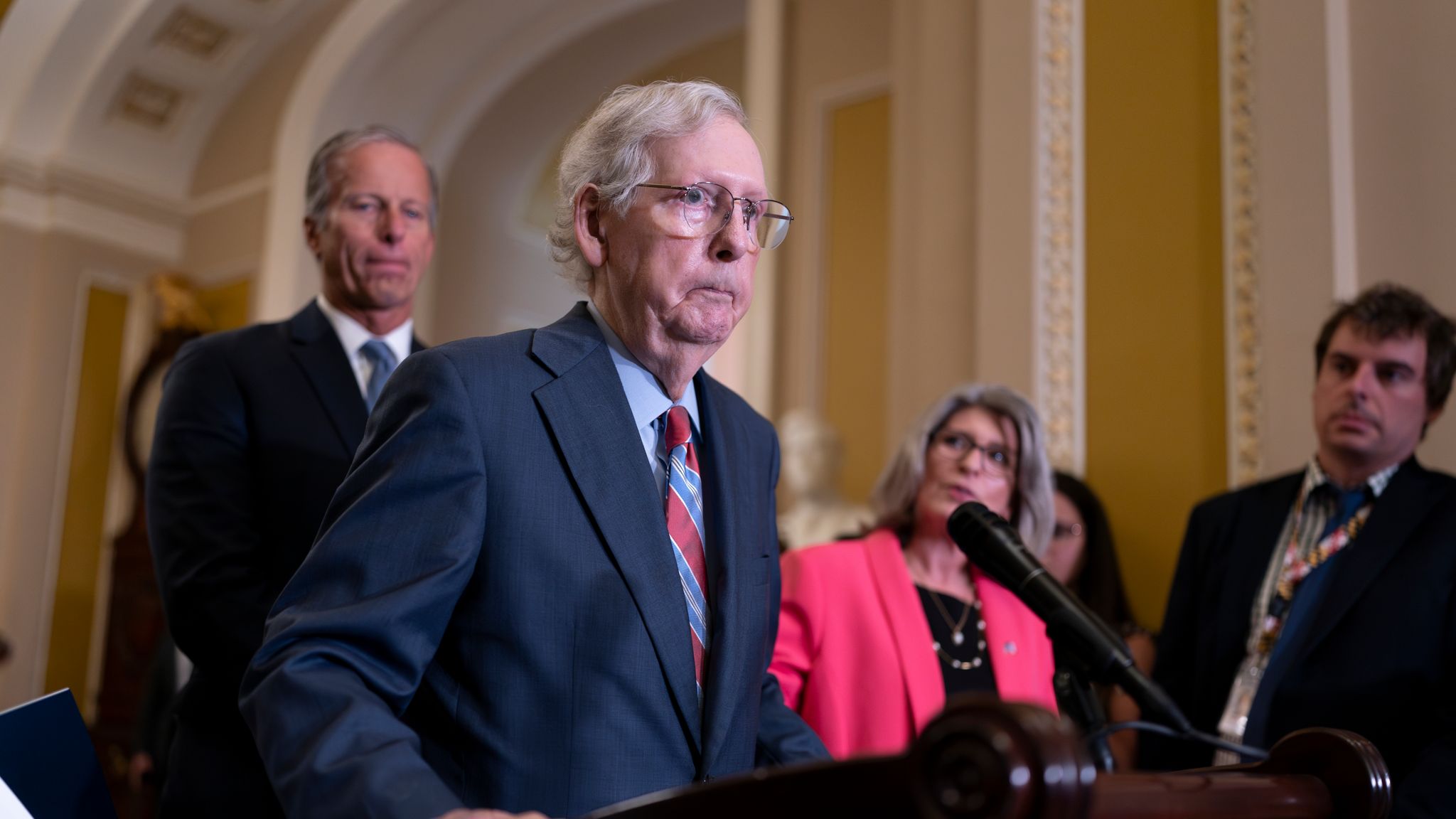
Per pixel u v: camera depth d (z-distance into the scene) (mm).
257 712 1180
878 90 5676
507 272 8898
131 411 7609
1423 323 2508
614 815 911
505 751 1317
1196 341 3486
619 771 1334
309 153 7652
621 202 1534
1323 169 3279
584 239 1584
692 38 7809
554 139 8711
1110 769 1198
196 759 1947
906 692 2449
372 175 2389
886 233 5539
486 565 1362
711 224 1522
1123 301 3652
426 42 7742
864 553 2660
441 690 1351
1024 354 3768
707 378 1736
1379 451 2492
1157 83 3695
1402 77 3203
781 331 5773
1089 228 3762
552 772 1318
